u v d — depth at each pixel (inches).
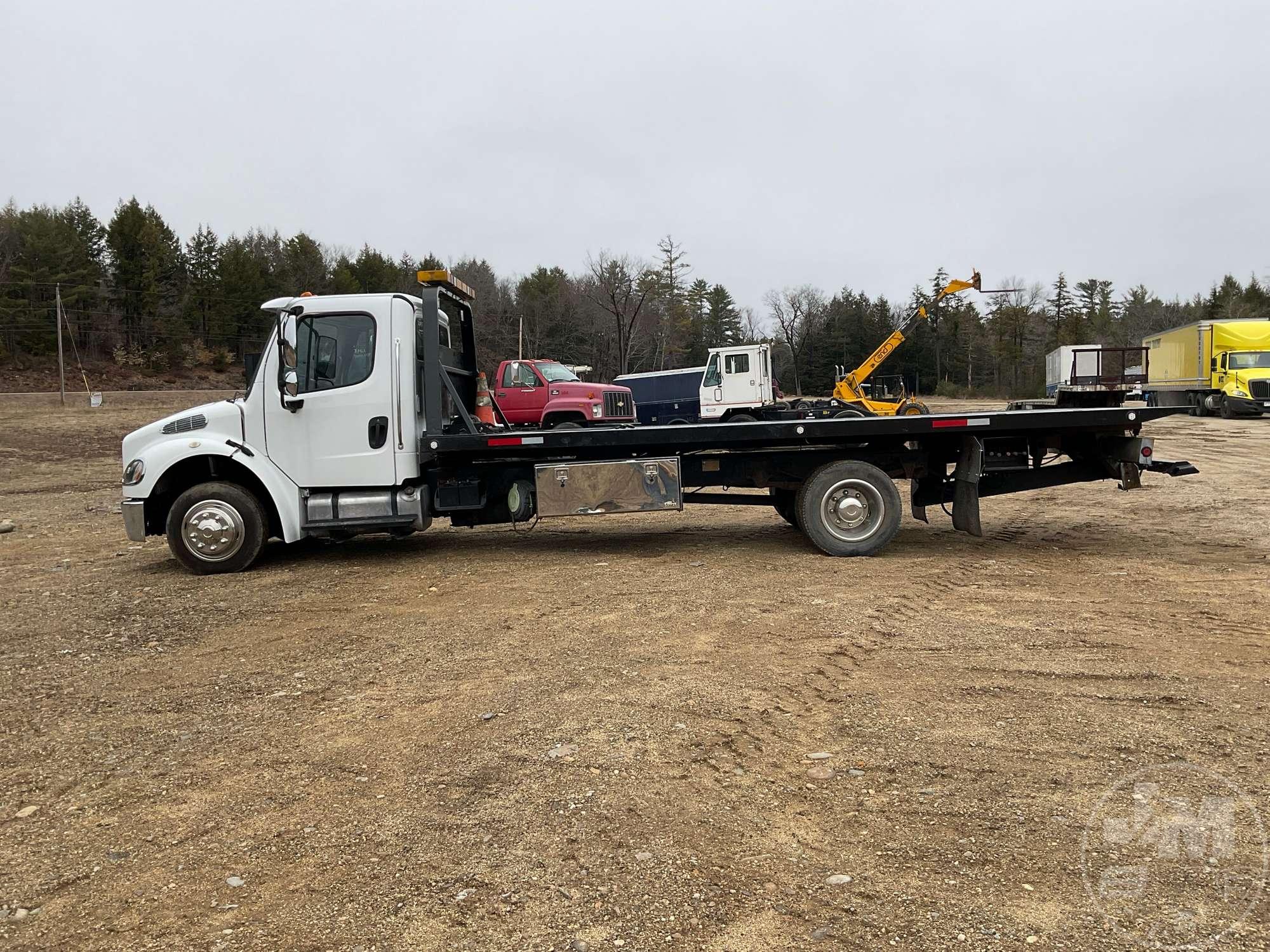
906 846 115.3
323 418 318.7
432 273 327.3
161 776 146.0
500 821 125.6
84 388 2389.3
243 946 98.6
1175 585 262.8
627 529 405.4
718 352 980.6
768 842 117.8
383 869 114.2
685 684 181.9
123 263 2819.9
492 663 200.4
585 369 1068.5
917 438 330.0
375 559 340.5
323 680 193.8
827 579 279.9
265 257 3282.5
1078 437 328.2
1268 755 139.3
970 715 160.2
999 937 95.6
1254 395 1168.8
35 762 153.4
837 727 156.9
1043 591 258.1
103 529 456.8
